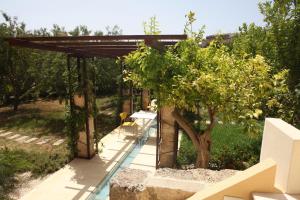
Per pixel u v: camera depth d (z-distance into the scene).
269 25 4.39
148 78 3.63
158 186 2.24
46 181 5.95
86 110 7.07
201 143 4.12
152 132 10.07
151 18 3.82
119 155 7.61
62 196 5.32
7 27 13.73
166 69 3.56
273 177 1.79
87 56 7.10
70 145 7.35
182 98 3.47
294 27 3.94
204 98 3.56
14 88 13.87
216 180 2.36
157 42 3.61
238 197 1.83
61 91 12.27
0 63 12.95
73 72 7.12
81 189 5.60
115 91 17.30
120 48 5.70
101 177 6.18
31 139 9.29
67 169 6.62
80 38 3.98
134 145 8.49
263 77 3.36
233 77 3.44
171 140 6.09
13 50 12.90
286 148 1.81
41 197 5.27
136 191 2.28
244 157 5.57
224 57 3.73
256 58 3.38
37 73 13.53
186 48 3.77
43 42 4.75
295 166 1.74
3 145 8.56
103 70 14.77
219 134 7.50
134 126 10.70
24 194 5.43
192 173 2.52
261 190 1.80
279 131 1.95
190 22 3.77
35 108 15.16
